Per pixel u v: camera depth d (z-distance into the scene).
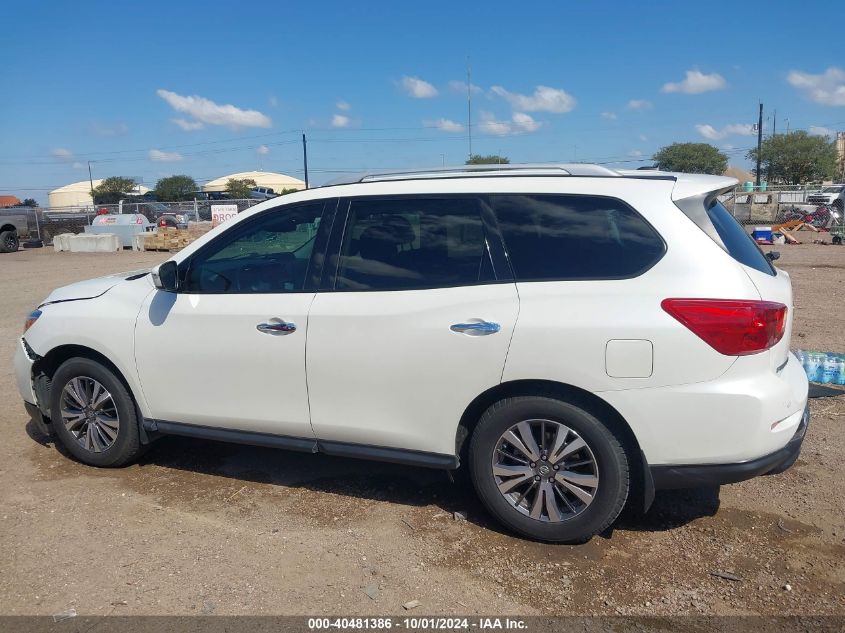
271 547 3.80
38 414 5.04
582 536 3.73
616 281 3.57
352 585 3.45
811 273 14.70
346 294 4.03
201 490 4.52
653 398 3.46
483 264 3.82
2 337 9.30
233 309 4.26
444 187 4.00
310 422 4.12
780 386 3.50
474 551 3.76
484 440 3.81
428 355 3.79
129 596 3.35
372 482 4.62
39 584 3.45
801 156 61.91
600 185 3.77
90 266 20.25
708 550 3.76
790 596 3.34
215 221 30.47
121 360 4.57
